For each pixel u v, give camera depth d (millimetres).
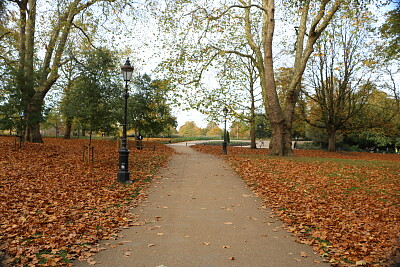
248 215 7082
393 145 42219
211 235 5641
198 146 35750
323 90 32062
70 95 15664
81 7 19750
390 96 31375
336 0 17109
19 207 6895
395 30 15031
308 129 40500
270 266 4359
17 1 18812
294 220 6664
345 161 16328
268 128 33344
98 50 16062
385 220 6648
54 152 16516
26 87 15828
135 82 30562
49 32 21578
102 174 11773
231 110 21297
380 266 4367
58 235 5281
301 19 19500
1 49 20906
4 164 11781
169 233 5715
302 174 12461
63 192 8625
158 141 44875
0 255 4422
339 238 5500
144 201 8273
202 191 9672
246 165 14773
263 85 21500
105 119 15555
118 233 5648
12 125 15180
